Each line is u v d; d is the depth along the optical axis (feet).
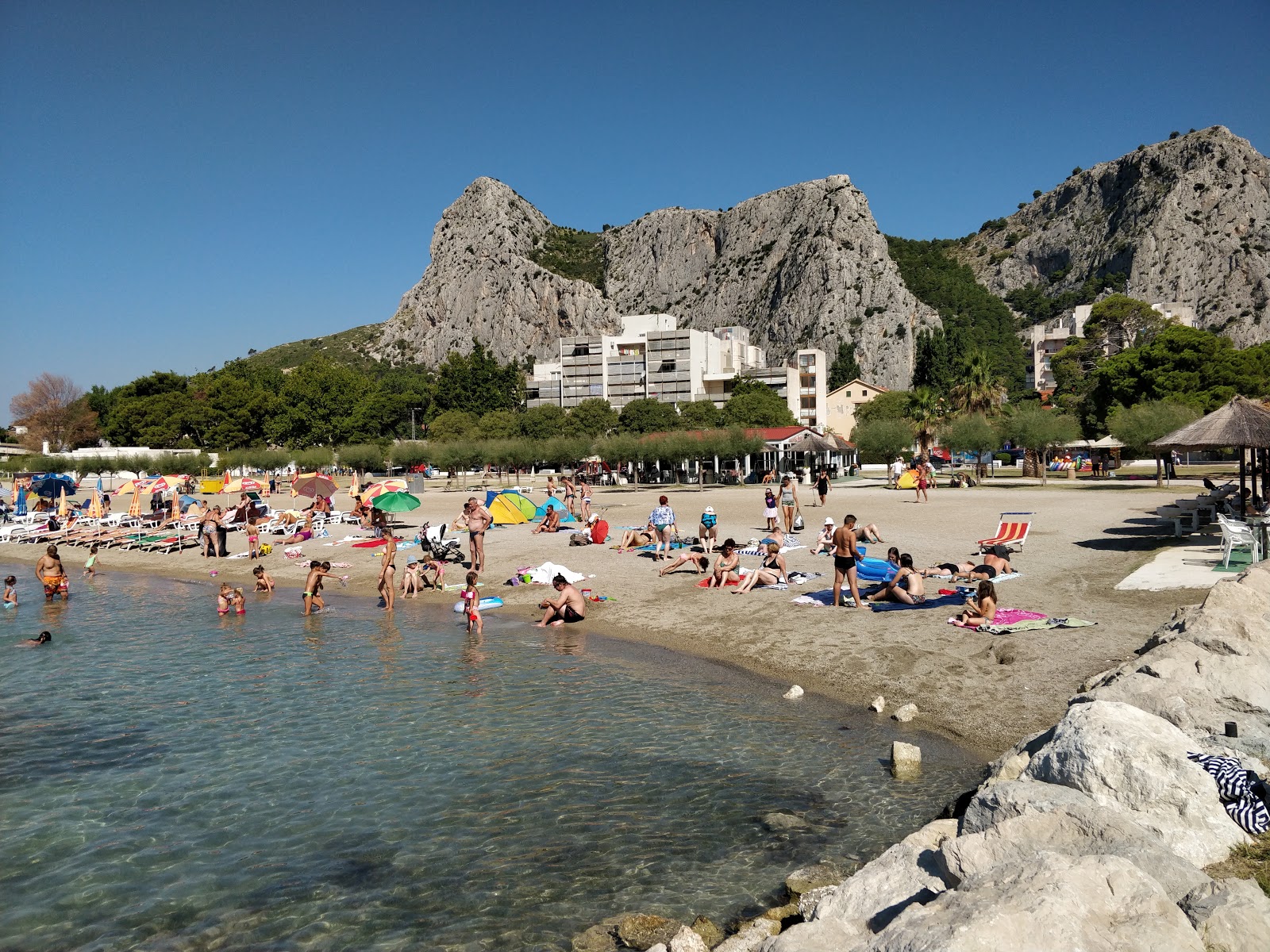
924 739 30.96
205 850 24.62
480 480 271.90
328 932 20.15
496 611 61.57
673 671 42.68
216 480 147.95
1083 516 93.61
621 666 44.19
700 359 447.42
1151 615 42.57
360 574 81.61
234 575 86.12
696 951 17.76
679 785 28.07
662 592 62.23
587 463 230.68
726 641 47.73
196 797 28.48
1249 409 61.46
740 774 28.66
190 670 46.39
